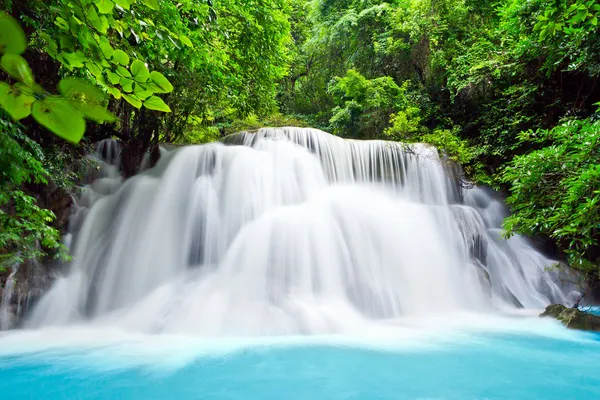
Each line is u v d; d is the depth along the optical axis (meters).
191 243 9.25
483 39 13.61
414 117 14.49
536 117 12.05
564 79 11.66
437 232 9.70
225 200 9.70
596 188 5.20
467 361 4.62
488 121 13.02
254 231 8.23
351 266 7.76
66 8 1.03
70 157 8.99
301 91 23.45
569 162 5.97
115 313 7.20
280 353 4.87
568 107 11.50
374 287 7.47
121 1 1.06
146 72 0.93
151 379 4.00
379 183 11.63
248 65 11.49
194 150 10.54
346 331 6.11
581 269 8.99
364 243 8.36
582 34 6.14
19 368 4.33
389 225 9.05
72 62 1.05
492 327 6.54
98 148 11.27
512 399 3.54
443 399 3.53
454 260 9.19
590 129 5.68
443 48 15.34
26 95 0.55
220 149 10.49
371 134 16.53
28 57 6.81
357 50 18.89
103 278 8.09
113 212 9.55
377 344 5.33
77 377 4.05
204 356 4.75
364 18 17.75
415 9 16.34
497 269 10.01
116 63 0.98
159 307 6.92
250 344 5.28
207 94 10.55
